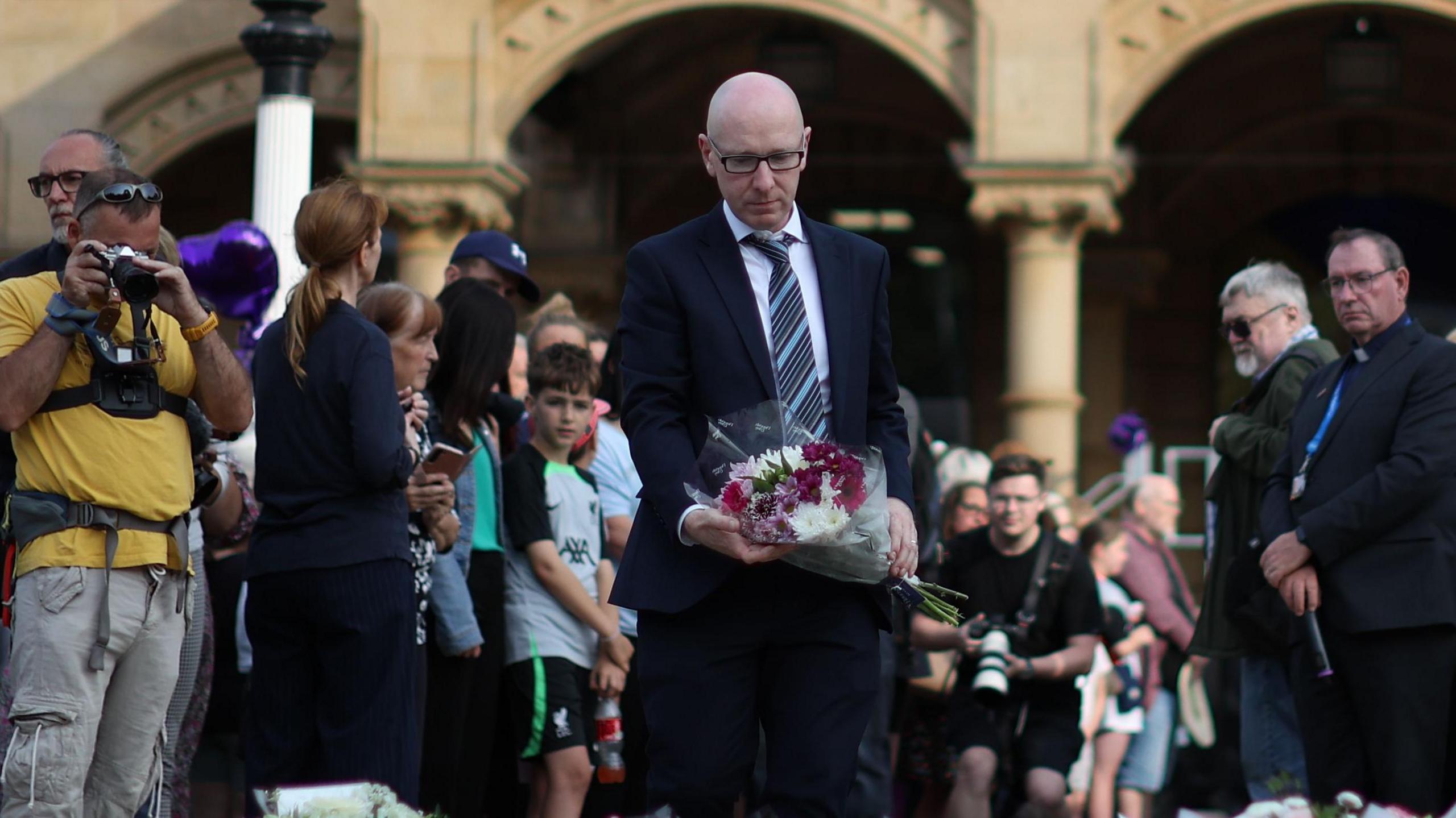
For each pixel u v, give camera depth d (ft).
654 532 17.84
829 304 17.99
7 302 19.57
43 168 21.63
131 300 18.89
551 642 26.55
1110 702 35.68
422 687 23.94
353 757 21.35
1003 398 55.57
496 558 26.22
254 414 22.43
